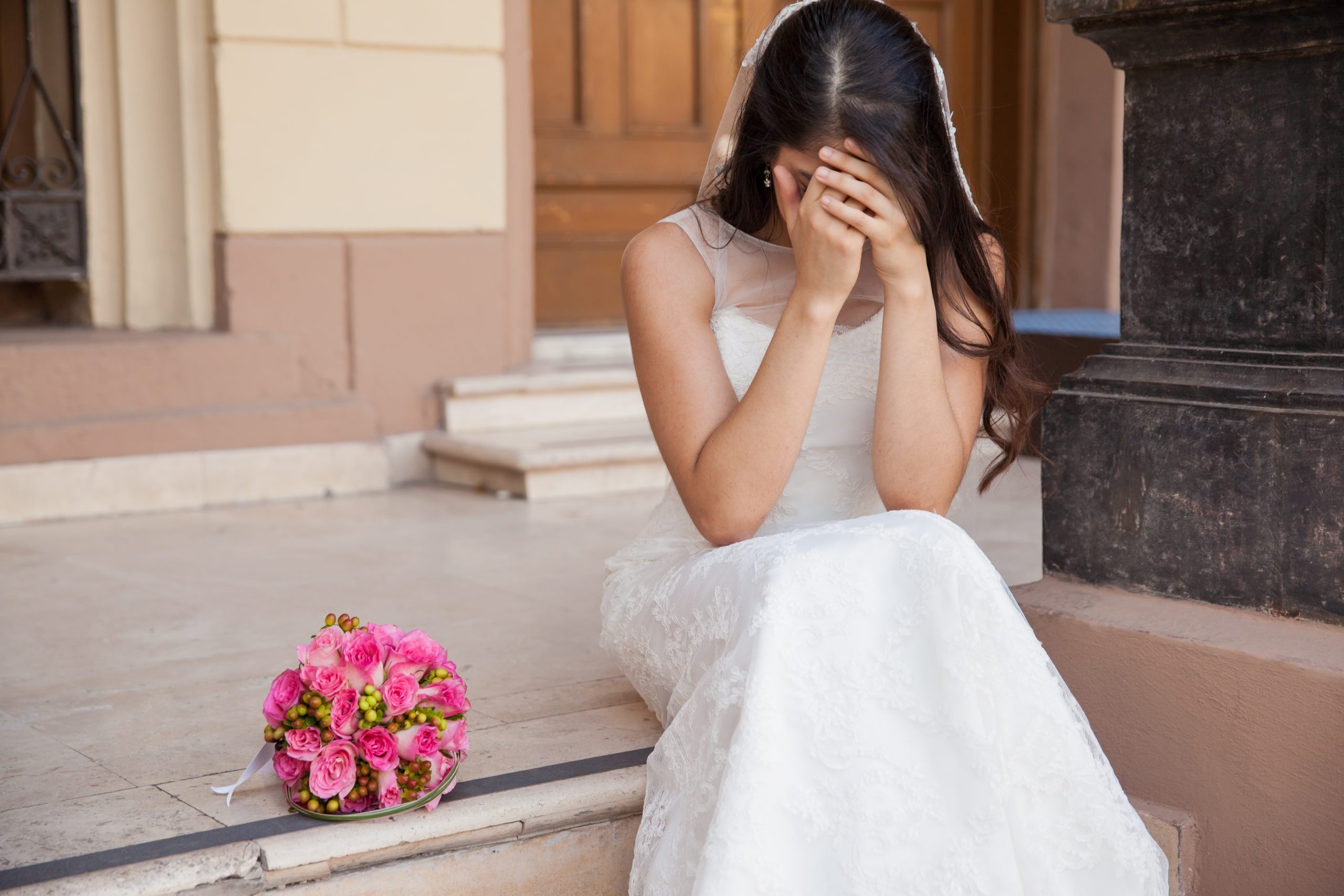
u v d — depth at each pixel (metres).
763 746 1.59
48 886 1.59
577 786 1.91
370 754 1.76
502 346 4.88
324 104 4.44
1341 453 1.88
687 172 5.83
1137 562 2.14
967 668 1.62
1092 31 2.12
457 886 1.82
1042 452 2.27
